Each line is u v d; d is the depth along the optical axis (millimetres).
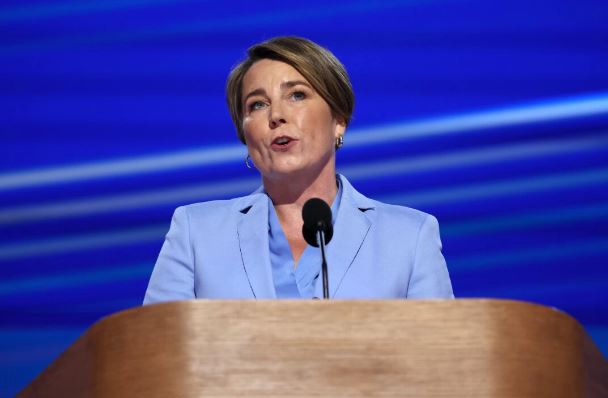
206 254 10602
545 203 17109
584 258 17000
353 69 17328
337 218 10711
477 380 7117
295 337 7090
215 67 17531
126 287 17234
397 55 17328
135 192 17359
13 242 17234
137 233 17328
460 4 17391
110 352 7309
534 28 17328
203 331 7102
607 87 17234
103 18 17562
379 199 17125
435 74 17312
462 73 17312
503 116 17234
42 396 8570
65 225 17297
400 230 10703
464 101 17281
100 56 17516
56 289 17172
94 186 17359
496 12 17375
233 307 7129
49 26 17547
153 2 17578
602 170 17125
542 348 7336
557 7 17328
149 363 7152
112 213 17328
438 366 7113
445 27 17375
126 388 7188
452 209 17141
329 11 17438
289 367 7055
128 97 17500
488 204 17125
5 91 17422
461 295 16969
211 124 17484
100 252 17281
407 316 7152
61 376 8047
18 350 16969
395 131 17234
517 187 17141
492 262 17047
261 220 10719
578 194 17125
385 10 17422
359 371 7066
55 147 17391
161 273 10711
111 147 17453
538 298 16938
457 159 17203
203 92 17531
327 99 10766
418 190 17172
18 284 17141
